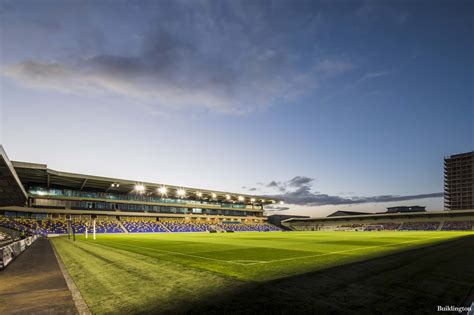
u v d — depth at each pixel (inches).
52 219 2657.5
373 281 357.1
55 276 423.8
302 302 274.7
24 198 1867.6
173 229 3316.9
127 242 1228.5
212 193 3646.7
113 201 3235.7
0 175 1167.0
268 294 302.2
